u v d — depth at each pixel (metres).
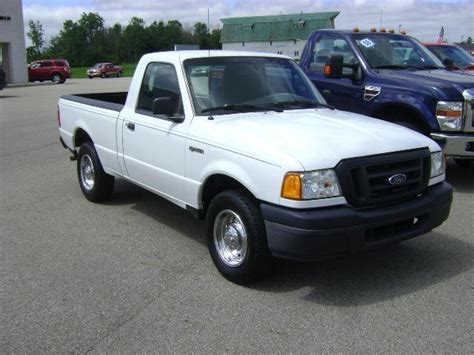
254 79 5.44
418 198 4.42
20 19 39.91
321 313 4.00
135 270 4.85
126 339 3.68
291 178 3.89
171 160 5.15
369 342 3.59
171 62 5.35
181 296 4.31
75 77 59.88
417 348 3.51
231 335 3.71
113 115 6.16
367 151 4.14
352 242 3.97
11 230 5.98
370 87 7.74
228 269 4.53
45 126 14.77
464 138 6.97
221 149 4.47
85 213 6.61
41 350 3.56
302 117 4.94
